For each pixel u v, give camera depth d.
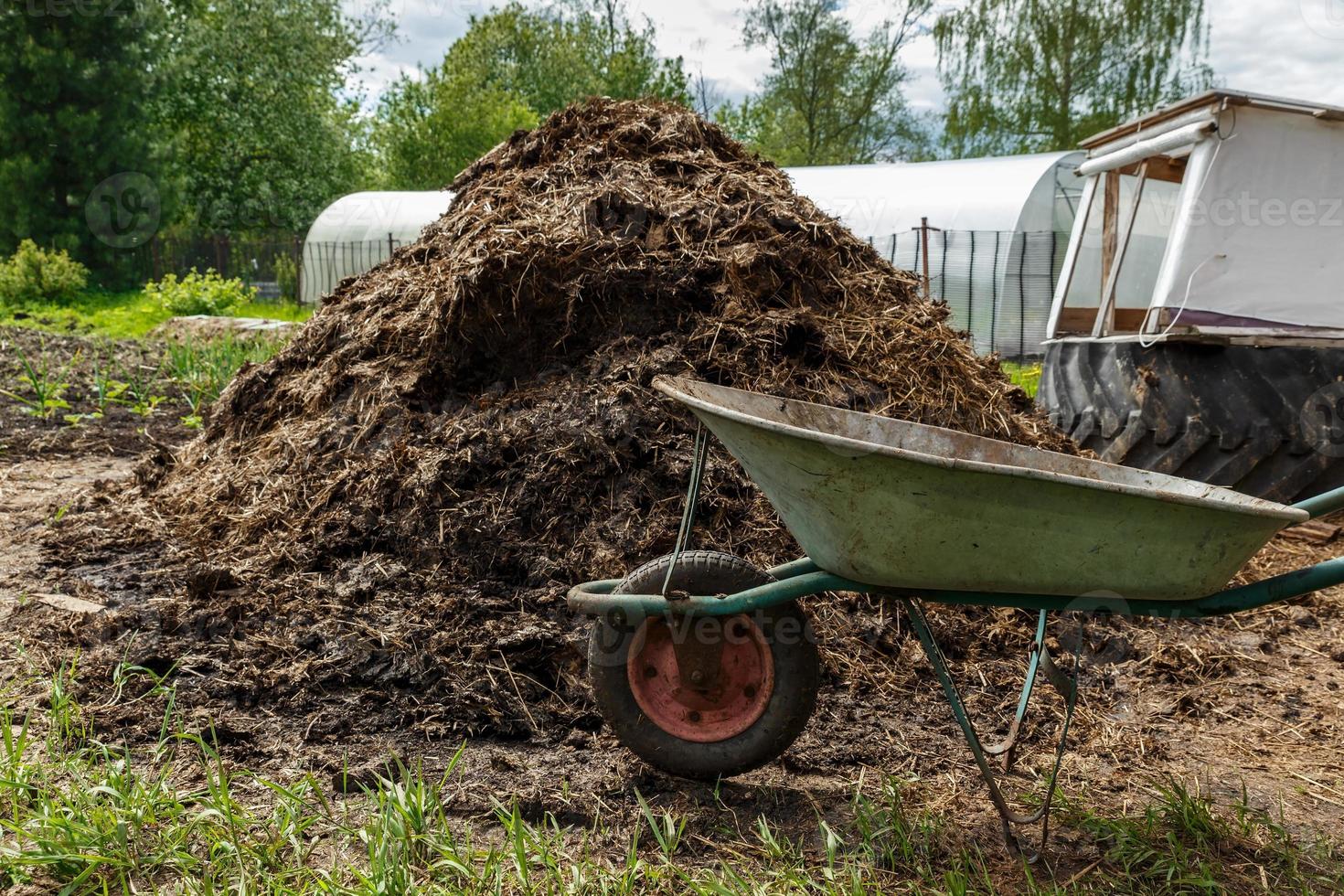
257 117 32.06
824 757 2.79
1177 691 3.39
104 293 23.36
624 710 2.56
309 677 3.03
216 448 4.92
